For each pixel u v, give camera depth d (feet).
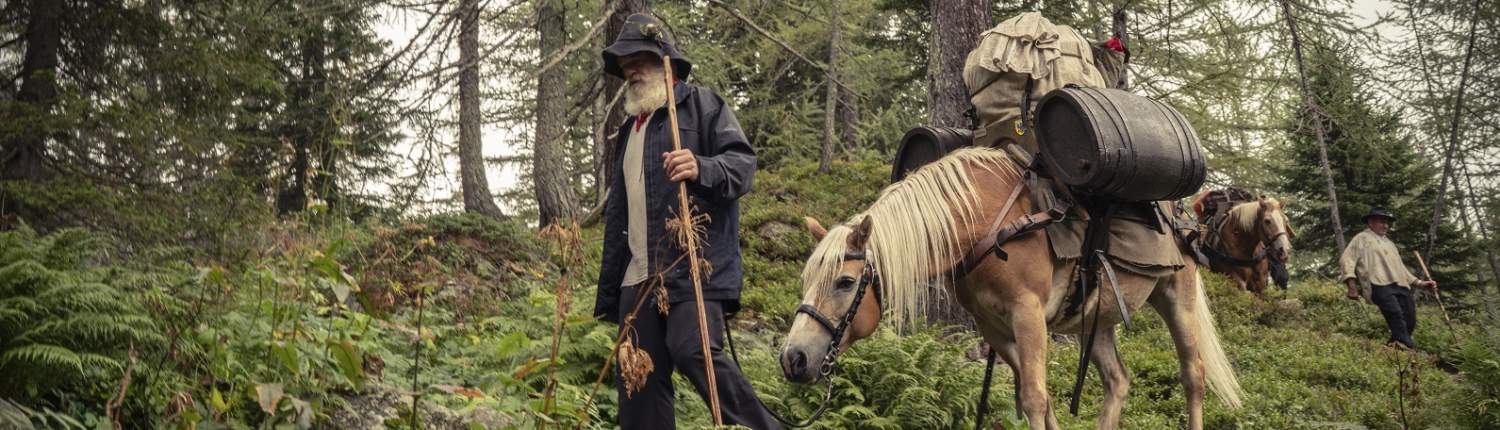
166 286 13.65
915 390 18.88
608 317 14.58
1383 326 42.06
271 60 34.40
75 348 11.73
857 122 91.04
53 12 30.53
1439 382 31.17
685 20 54.70
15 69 30.81
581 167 73.51
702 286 13.25
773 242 46.96
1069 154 15.89
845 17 73.87
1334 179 70.59
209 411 11.71
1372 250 39.27
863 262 15.21
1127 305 17.19
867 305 15.29
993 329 16.88
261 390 11.11
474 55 35.81
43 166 28.78
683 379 18.66
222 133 30.35
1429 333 41.34
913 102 90.63
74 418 11.81
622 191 14.37
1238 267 43.93
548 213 52.29
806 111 86.07
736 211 13.93
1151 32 49.26
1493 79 63.72
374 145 31.32
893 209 15.74
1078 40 17.90
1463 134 65.67
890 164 68.74
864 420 18.94
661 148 13.75
